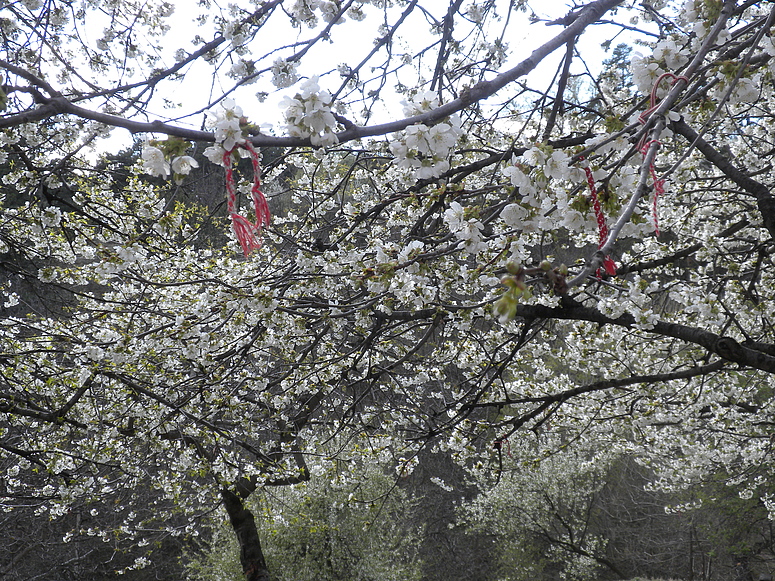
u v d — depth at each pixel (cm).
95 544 1202
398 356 566
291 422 605
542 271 123
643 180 169
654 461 1005
